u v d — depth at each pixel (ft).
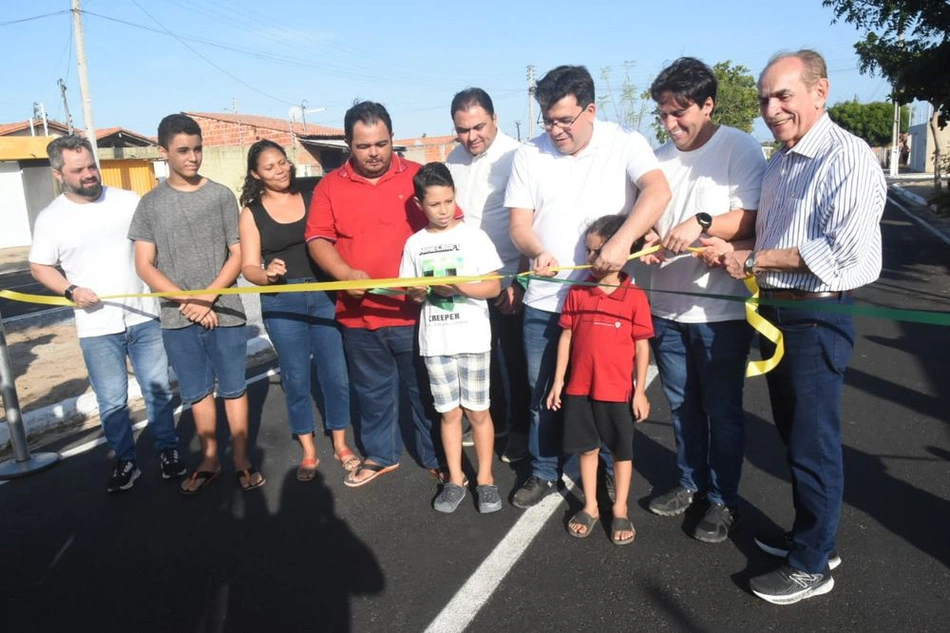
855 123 183.52
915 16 36.96
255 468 14.82
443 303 12.50
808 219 9.23
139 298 14.26
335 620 10.02
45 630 10.12
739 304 10.86
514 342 14.60
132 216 14.16
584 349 11.35
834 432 9.55
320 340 14.19
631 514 12.48
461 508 13.03
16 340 29.37
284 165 13.42
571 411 11.62
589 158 11.75
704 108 10.59
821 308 9.11
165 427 14.73
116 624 10.18
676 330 11.51
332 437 15.12
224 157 88.79
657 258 11.24
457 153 15.23
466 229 12.46
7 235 79.25
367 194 12.99
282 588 10.84
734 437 11.25
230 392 14.06
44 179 80.59
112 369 14.06
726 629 9.46
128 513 13.44
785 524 11.85
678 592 10.26
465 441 16.12
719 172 10.82
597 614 9.87
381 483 14.20
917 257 42.27
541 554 11.38
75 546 12.32
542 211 12.16
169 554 11.94
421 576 10.96
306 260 13.89
